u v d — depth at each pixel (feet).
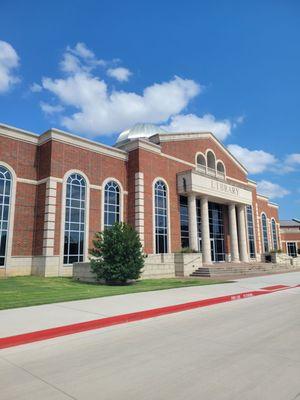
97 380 16.94
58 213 82.69
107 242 67.00
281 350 21.59
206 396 14.79
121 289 56.29
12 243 78.48
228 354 20.85
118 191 99.40
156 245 100.58
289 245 238.27
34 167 85.35
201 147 127.03
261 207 181.27
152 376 17.31
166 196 107.45
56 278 76.23
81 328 28.76
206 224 114.52
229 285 63.82
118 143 148.05
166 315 35.53
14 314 34.06
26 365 19.67
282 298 47.83
